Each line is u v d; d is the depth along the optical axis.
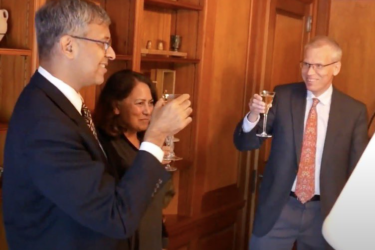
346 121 2.48
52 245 1.28
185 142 2.78
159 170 1.31
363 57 3.67
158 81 2.66
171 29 2.76
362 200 0.60
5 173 1.30
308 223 2.49
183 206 2.83
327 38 2.47
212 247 3.06
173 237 2.70
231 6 2.90
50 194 1.20
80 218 1.21
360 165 0.62
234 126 3.10
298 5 3.55
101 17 1.34
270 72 3.31
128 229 1.24
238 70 3.05
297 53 3.64
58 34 1.29
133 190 1.26
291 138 2.46
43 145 1.19
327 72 2.40
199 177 2.84
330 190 2.43
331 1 3.73
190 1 2.70
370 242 0.59
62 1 1.30
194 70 2.72
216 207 3.04
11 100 1.92
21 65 1.87
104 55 1.35
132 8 2.24
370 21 3.63
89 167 1.23
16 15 1.86
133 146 1.77
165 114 1.33
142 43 2.59
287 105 2.50
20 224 1.30
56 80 1.31
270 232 2.50
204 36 2.69
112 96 1.74
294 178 2.47
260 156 3.38
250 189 3.34
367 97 3.68
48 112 1.23
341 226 0.62
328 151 2.44
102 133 1.70
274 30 3.29
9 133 1.27
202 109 2.77
